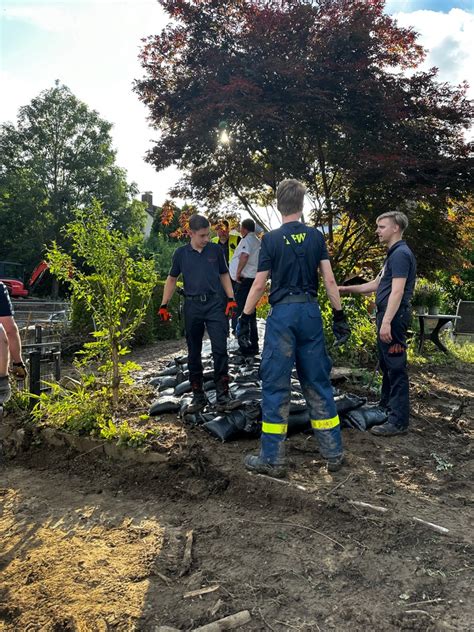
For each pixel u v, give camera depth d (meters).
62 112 43.97
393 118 7.92
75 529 3.34
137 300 11.66
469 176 7.84
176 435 4.41
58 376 6.67
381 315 4.75
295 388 5.07
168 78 9.04
